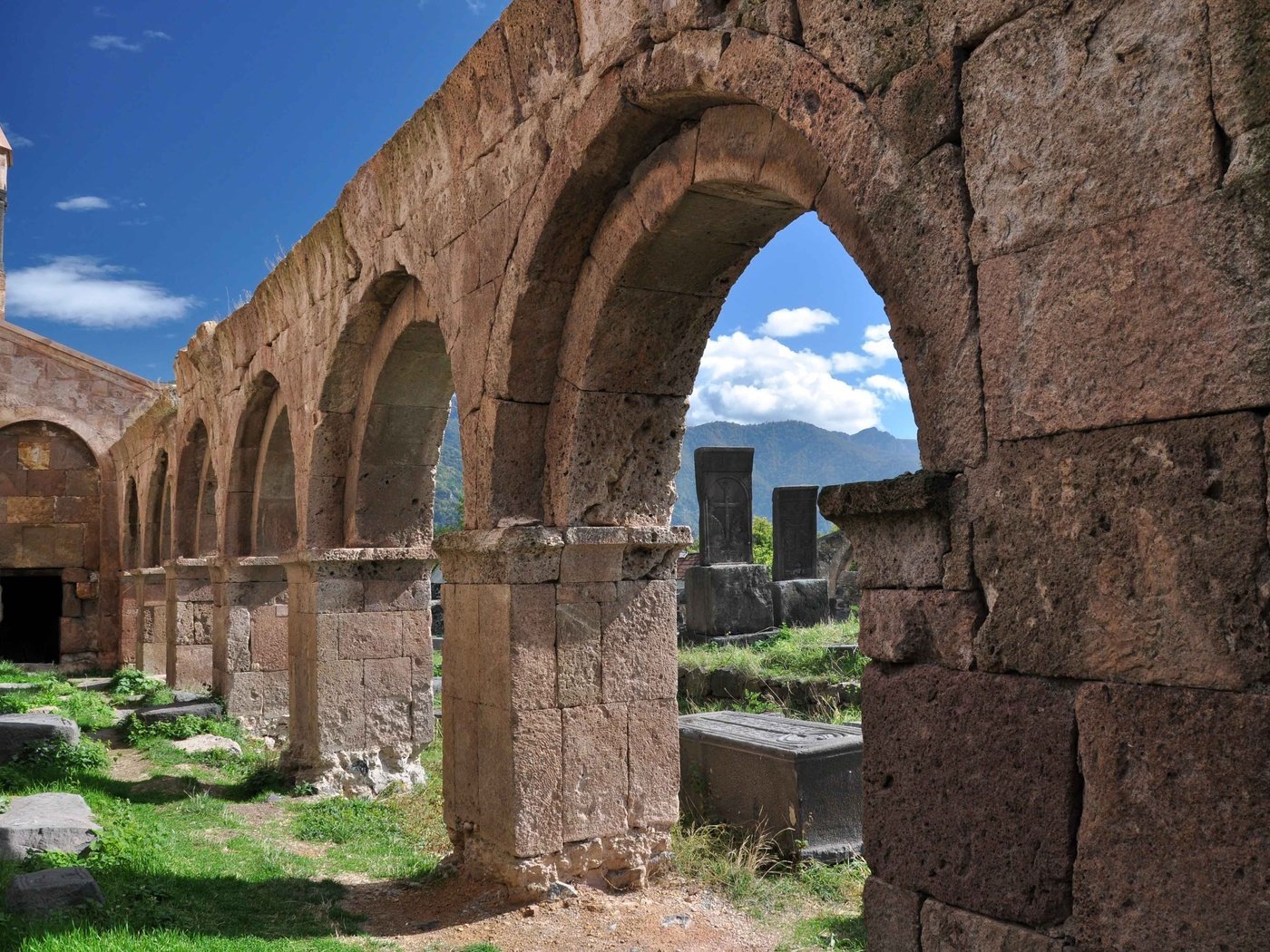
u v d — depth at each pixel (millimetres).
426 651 10242
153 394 23656
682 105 5250
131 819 7965
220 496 14000
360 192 8789
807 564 16453
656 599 6855
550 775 6422
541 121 6188
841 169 3994
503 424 6641
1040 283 3234
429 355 9227
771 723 8430
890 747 3701
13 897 5301
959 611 3465
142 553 20547
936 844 3502
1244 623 2699
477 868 6758
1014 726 3258
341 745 9836
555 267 6352
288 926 5930
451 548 6930
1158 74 2922
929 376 3629
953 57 3531
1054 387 3184
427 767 10719
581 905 6320
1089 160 3096
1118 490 3012
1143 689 2920
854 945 5738
